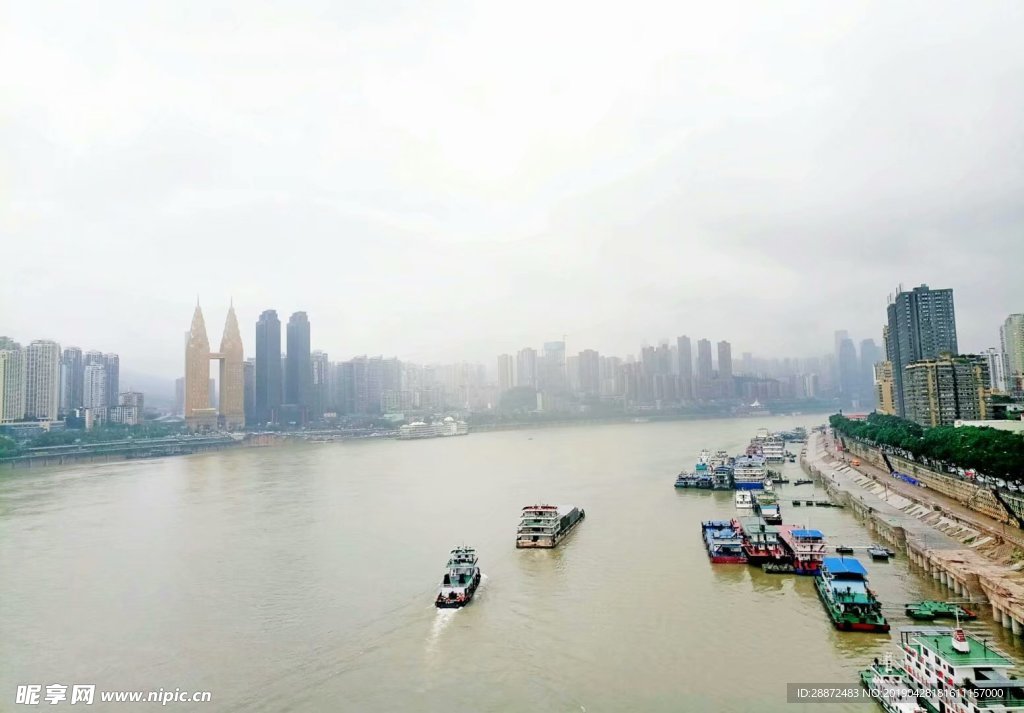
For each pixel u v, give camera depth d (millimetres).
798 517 173000
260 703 72438
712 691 72688
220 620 97750
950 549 118625
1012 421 192625
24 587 115688
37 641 91125
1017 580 94938
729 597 104625
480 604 102938
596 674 77562
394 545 143375
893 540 137000
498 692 73625
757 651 83188
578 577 117500
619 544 142875
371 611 100188
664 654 82812
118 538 155250
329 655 84500
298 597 107375
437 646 86688
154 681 78438
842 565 99250
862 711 67750
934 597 102250
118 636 92438
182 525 170375
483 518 174625
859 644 84750
